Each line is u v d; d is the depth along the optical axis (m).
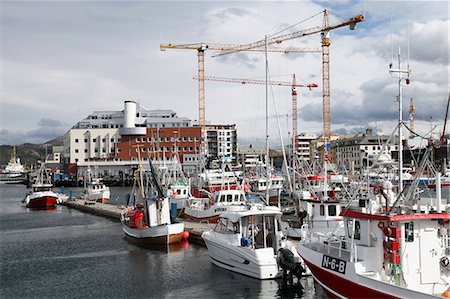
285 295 24.61
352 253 19.41
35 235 48.69
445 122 19.41
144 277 29.39
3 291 26.94
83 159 161.25
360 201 25.69
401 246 18.25
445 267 18.66
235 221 29.42
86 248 40.03
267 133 43.53
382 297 17.53
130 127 153.38
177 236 39.47
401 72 20.27
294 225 37.28
